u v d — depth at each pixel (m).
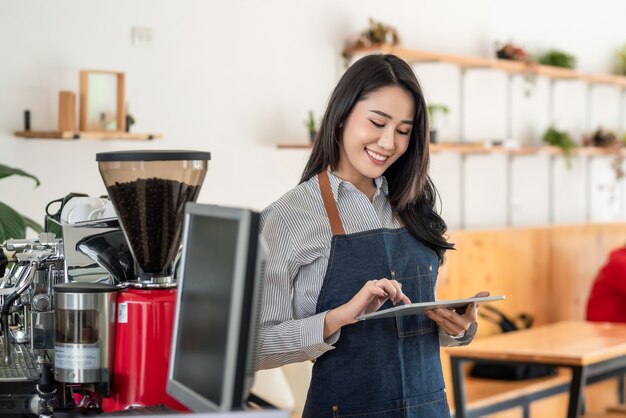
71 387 2.05
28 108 4.36
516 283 6.40
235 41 5.11
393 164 2.46
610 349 4.93
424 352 2.41
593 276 7.26
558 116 7.43
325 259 2.34
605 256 7.42
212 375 1.47
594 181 7.91
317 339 2.22
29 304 2.37
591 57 7.71
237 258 1.40
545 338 5.38
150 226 2.00
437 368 2.46
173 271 2.10
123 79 4.45
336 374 2.32
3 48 4.27
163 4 4.81
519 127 7.03
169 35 4.83
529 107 7.12
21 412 2.07
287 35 5.36
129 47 4.68
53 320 2.27
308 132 5.45
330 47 5.59
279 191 5.37
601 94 7.91
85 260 2.20
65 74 4.47
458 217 6.47
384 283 2.19
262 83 5.24
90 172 4.61
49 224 2.53
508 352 4.84
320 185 2.41
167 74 4.83
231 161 5.11
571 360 4.72
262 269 1.44
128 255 2.16
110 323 1.97
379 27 5.56
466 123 6.51
